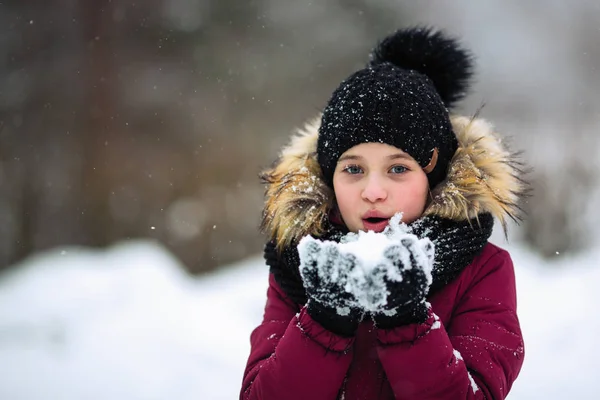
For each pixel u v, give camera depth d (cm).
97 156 1905
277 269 258
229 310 810
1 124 1839
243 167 2002
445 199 244
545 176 1430
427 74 302
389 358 215
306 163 269
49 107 1883
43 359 667
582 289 780
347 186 246
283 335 239
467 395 214
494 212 249
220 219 1973
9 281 834
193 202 1973
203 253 1959
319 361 216
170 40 1980
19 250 1847
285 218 257
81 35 1906
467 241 242
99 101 1912
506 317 240
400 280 194
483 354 228
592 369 589
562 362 612
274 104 2036
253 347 255
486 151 260
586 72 2209
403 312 211
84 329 712
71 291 777
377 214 242
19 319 725
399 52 304
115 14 1936
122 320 729
